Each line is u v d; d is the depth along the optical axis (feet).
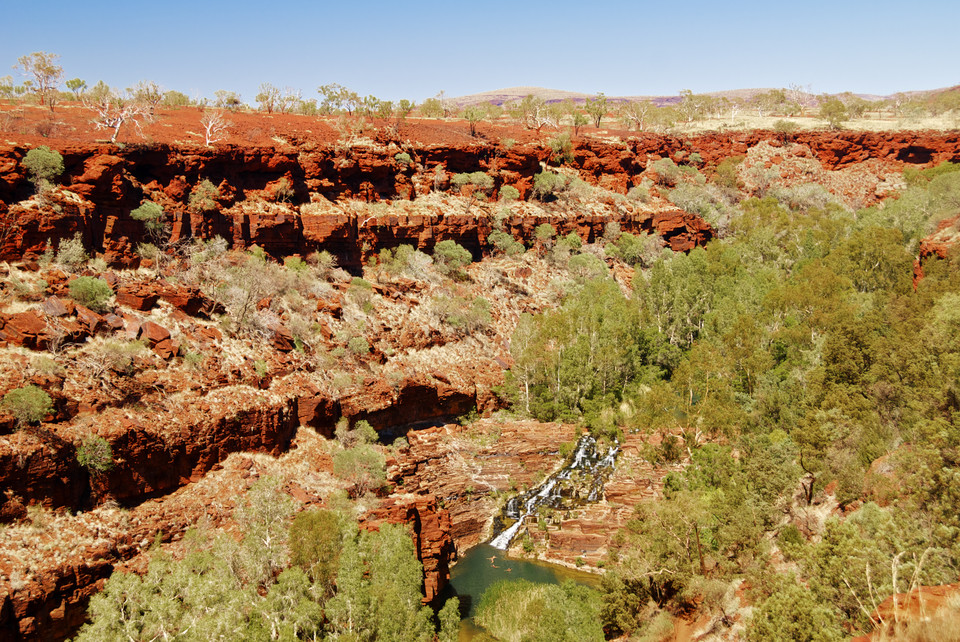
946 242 255.70
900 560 93.86
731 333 233.96
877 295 249.14
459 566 170.19
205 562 111.86
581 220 323.98
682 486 171.94
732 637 110.93
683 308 272.92
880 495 127.13
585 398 225.35
